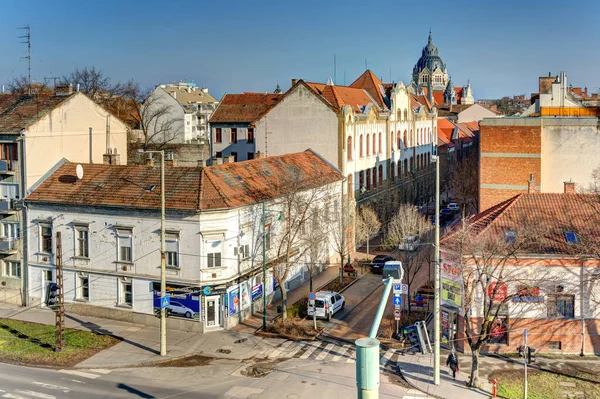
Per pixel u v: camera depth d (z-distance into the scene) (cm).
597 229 3778
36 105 4994
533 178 5247
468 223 4119
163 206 3741
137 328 4231
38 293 4691
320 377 3384
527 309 3653
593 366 3469
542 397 3064
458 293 3728
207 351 3819
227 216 4169
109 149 5291
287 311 4584
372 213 6444
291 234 4956
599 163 5091
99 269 4428
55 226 4562
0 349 3819
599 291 3616
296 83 6356
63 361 3641
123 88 10850
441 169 10062
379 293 5122
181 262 4153
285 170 5328
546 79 5788
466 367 3500
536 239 3666
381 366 3584
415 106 9094
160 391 3192
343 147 6203
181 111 12631
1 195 4769
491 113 14238
